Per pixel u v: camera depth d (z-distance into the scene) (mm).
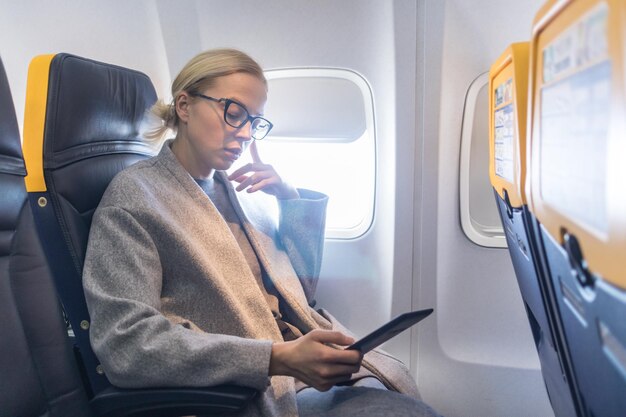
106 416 991
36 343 932
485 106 1629
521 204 742
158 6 1757
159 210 1128
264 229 1490
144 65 1801
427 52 1619
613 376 506
